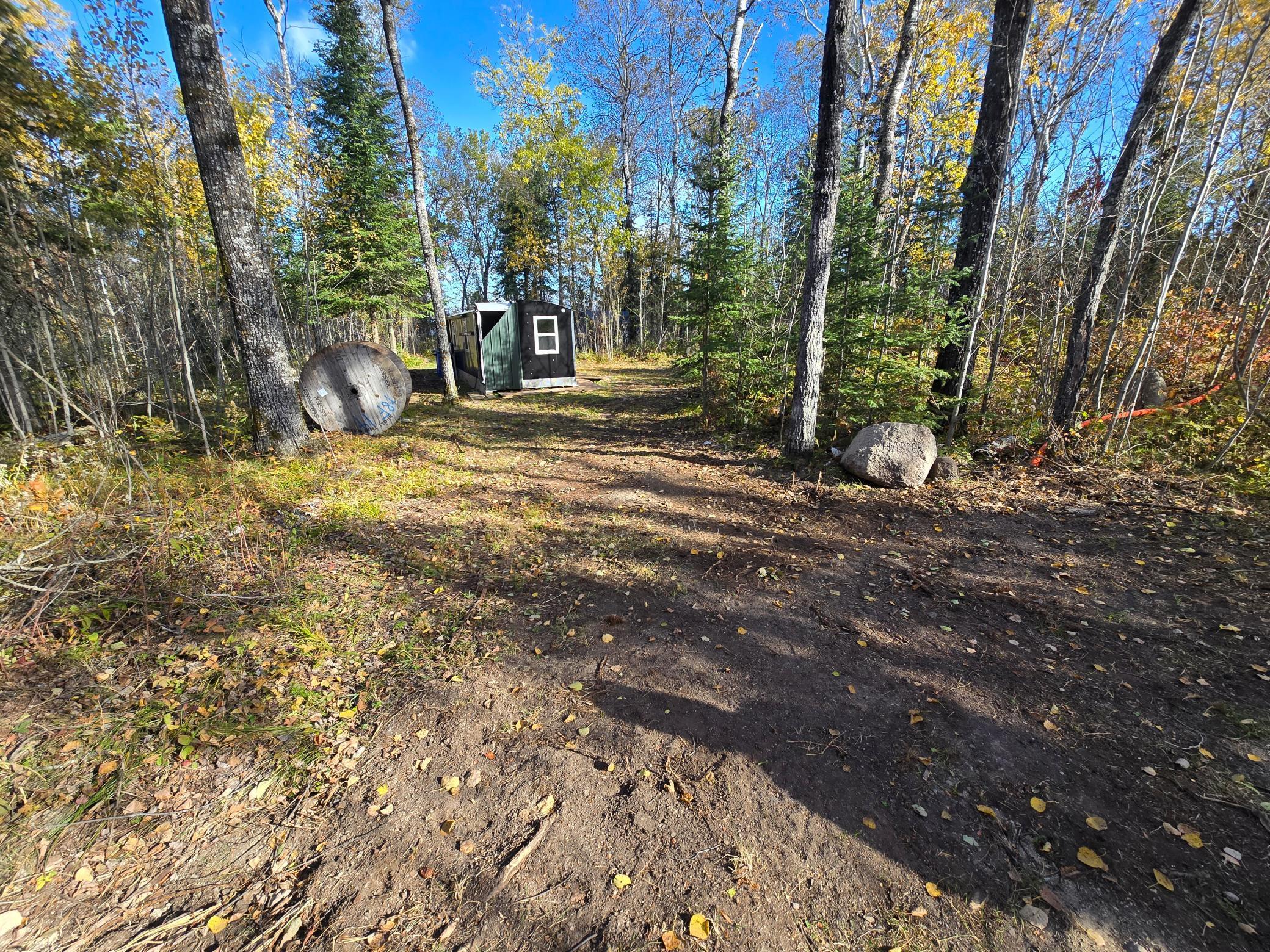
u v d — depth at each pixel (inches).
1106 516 193.9
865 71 500.4
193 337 357.4
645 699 113.5
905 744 101.1
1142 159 235.6
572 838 83.0
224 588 144.3
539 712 109.6
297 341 541.6
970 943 68.7
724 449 312.8
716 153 320.5
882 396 279.1
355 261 600.7
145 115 238.4
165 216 269.0
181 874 76.4
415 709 109.8
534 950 67.9
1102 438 244.8
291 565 159.6
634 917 71.7
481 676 120.3
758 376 336.2
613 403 505.4
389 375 343.6
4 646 114.3
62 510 159.0
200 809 86.0
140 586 135.9
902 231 349.7
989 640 132.2
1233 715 103.5
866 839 82.9
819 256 250.1
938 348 294.2
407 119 436.1
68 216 231.9
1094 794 89.5
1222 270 312.3
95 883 74.4
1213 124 222.2
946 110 463.8
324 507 205.9
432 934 69.7
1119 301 247.1
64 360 261.0
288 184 464.8
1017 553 175.0
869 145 458.6
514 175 967.0
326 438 298.4
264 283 249.8
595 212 890.1
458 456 304.0
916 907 73.3
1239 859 77.9
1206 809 85.7
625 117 876.0
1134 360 247.3
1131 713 106.3
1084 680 116.4
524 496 240.1
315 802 88.7
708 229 318.3
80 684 108.2
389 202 636.1
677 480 264.4
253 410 257.0
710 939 69.2
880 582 161.9
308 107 597.9
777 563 175.3
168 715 102.2
